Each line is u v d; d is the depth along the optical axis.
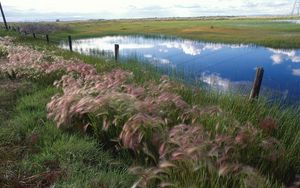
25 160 4.55
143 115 4.87
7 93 8.28
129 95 5.84
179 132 4.43
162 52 23.97
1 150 4.83
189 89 8.17
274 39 30.59
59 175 4.12
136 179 4.02
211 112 5.65
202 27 57.91
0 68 10.92
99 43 34.91
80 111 5.82
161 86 7.70
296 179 4.23
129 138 4.63
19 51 15.67
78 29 62.66
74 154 4.67
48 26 58.03
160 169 3.66
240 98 7.10
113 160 4.70
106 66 12.21
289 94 10.16
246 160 4.42
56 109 6.05
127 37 44.41
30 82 9.62
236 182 3.59
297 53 22.16
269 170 4.39
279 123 5.90
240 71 15.21
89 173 4.13
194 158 3.68
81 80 8.00
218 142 4.30
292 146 4.84
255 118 6.22
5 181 3.99
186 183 3.50
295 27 50.91
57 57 13.16
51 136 5.43
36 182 3.99
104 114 5.49
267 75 14.26
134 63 13.98
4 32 37.56
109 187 3.79
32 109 7.03
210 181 3.55
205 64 17.31
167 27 62.78
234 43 30.12
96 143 5.19
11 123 5.99
